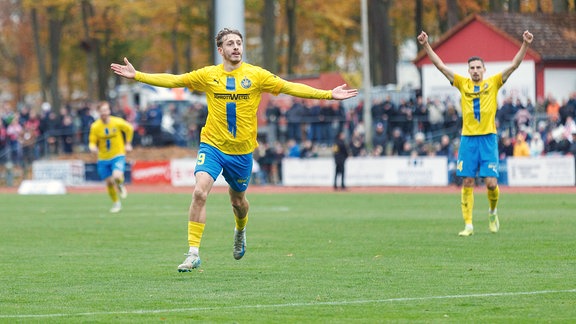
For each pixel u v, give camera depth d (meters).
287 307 19.59
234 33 23.83
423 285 22.27
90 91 129.75
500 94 81.12
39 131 91.94
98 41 128.38
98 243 33.66
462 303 19.77
